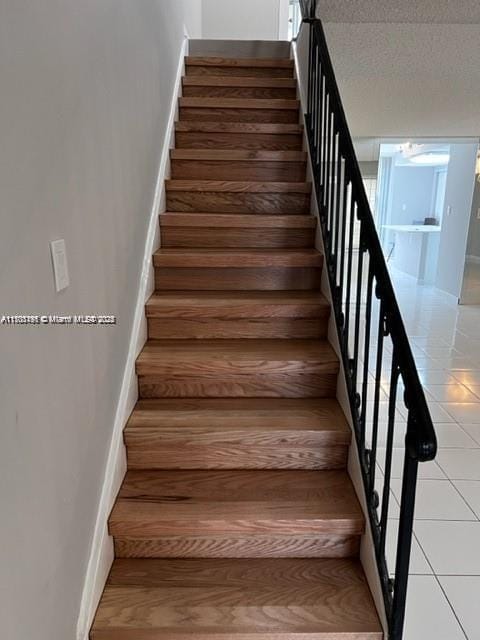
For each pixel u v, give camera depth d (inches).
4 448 34.4
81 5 50.4
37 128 39.1
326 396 81.7
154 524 62.1
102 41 58.9
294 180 119.3
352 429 70.7
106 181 61.3
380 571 55.9
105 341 61.7
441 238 270.8
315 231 104.0
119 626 54.5
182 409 76.9
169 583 60.6
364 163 237.9
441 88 151.3
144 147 87.9
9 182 34.3
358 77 141.0
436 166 315.6
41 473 41.2
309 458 72.5
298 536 63.7
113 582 60.6
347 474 71.9
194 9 176.1
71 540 49.2
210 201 111.4
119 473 67.4
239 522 62.3
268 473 71.9
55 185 43.1
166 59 113.7
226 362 79.3
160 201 104.3
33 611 40.1
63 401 46.3
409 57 126.3
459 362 160.2
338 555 65.1
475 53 123.0
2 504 34.3
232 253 97.5
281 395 81.4
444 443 107.4
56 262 43.5
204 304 87.8
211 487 68.7
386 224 325.7
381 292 54.9
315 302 89.1
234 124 125.0
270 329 89.7
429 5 99.6
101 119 58.6
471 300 244.8
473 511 84.3
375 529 58.6
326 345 86.5
